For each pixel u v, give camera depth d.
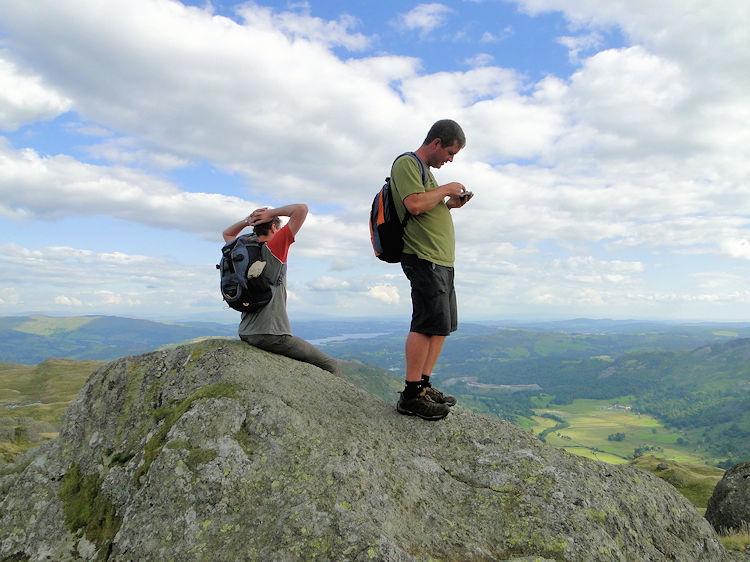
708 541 5.55
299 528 3.90
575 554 4.24
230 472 4.53
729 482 14.67
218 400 5.34
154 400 6.11
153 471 4.67
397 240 5.90
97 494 5.37
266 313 6.65
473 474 5.24
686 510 5.72
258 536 3.94
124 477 5.19
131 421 6.02
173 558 3.95
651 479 5.86
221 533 4.04
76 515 5.33
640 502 5.32
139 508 4.48
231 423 5.06
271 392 5.68
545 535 4.41
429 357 6.00
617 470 5.73
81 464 5.96
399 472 4.92
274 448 4.81
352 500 4.22
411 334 5.87
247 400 5.41
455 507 4.74
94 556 4.57
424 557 3.90
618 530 4.77
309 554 3.69
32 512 5.66
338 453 4.83
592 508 4.83
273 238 6.59
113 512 5.03
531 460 5.39
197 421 5.09
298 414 5.32
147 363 6.61
